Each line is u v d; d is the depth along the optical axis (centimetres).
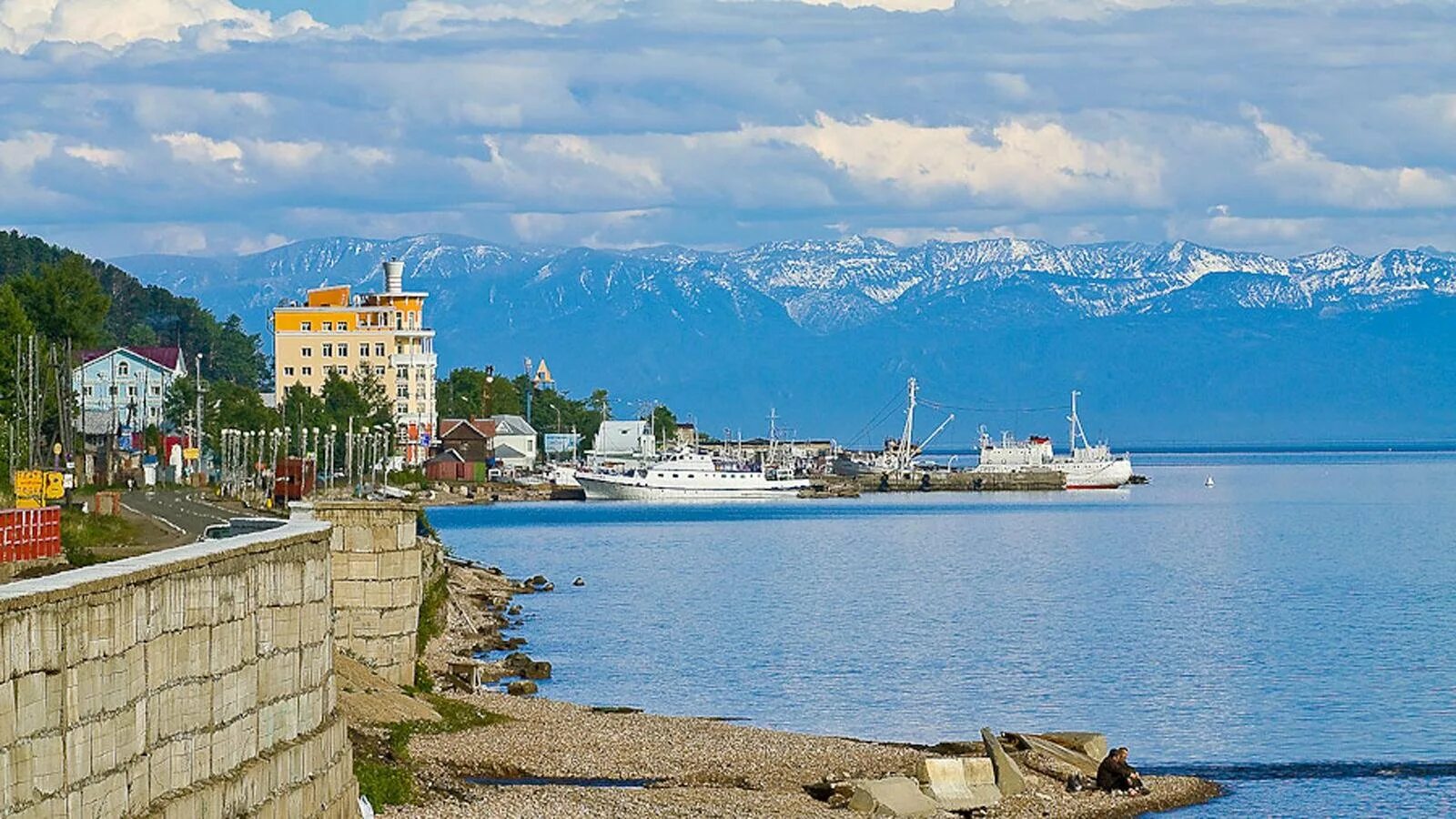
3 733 5409
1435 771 16512
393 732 14812
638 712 18325
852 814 13600
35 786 5631
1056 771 15488
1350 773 16412
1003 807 14288
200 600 7188
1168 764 16825
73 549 14512
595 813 12681
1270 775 16238
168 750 6812
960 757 15175
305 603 8788
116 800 6247
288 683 8469
